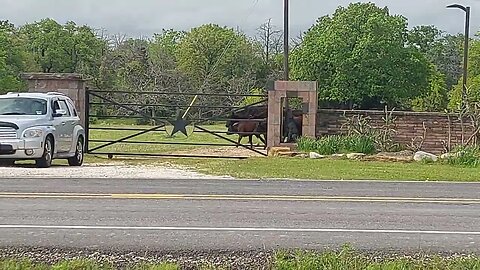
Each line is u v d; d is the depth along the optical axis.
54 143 18.08
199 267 7.14
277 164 19.27
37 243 8.08
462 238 8.80
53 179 14.84
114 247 7.94
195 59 73.38
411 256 7.65
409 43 70.00
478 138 23.27
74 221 9.55
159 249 7.88
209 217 10.06
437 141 23.80
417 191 13.81
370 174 17.05
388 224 9.74
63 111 18.88
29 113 18.03
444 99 69.94
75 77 22.73
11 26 78.38
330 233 8.95
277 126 23.17
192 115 33.19
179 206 11.12
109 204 11.22
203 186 14.06
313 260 7.19
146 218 9.89
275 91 23.16
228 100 45.62
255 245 8.13
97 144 29.30
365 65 67.25
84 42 77.94
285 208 11.09
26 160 19.12
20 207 10.74
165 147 28.69
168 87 59.50
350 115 23.86
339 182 15.29
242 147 25.81
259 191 13.32
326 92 68.81
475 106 23.75
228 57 72.00
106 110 40.03
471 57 65.44
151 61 66.50
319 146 22.20
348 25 68.38
